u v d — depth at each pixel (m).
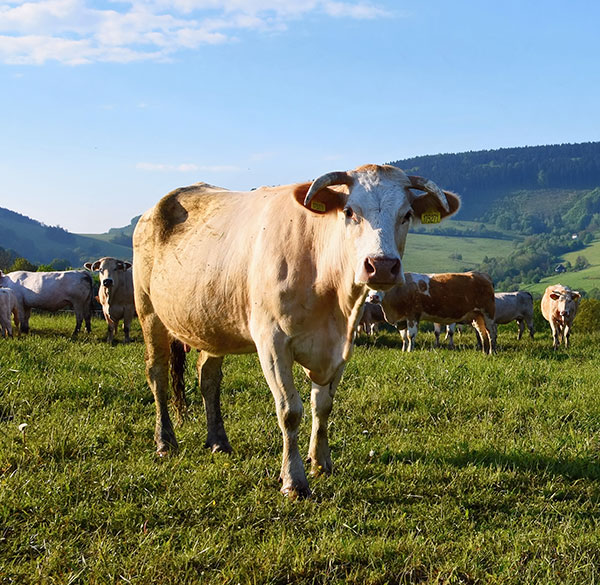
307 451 5.93
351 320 4.84
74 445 5.62
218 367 6.25
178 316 5.87
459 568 3.72
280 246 4.94
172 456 5.69
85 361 9.25
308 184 4.75
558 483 5.19
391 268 4.23
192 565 3.69
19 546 3.88
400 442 6.15
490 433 6.57
